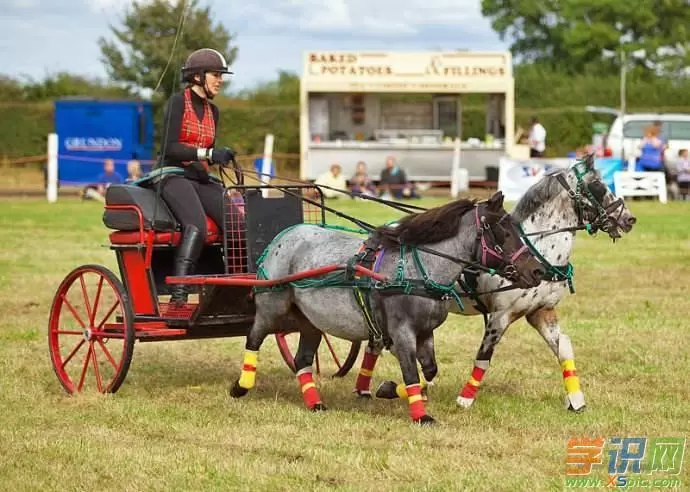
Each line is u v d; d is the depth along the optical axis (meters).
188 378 10.01
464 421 8.27
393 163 28.28
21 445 7.56
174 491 6.61
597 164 27.25
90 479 6.82
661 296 14.30
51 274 16.16
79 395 9.17
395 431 7.90
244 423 8.21
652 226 21.94
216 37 20.34
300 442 7.64
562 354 8.67
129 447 7.52
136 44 21.28
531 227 8.52
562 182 8.48
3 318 12.95
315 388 8.77
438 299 8.02
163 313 9.23
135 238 9.16
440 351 11.09
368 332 8.33
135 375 10.10
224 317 9.05
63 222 23.11
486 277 8.53
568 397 8.62
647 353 10.80
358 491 6.54
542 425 8.12
